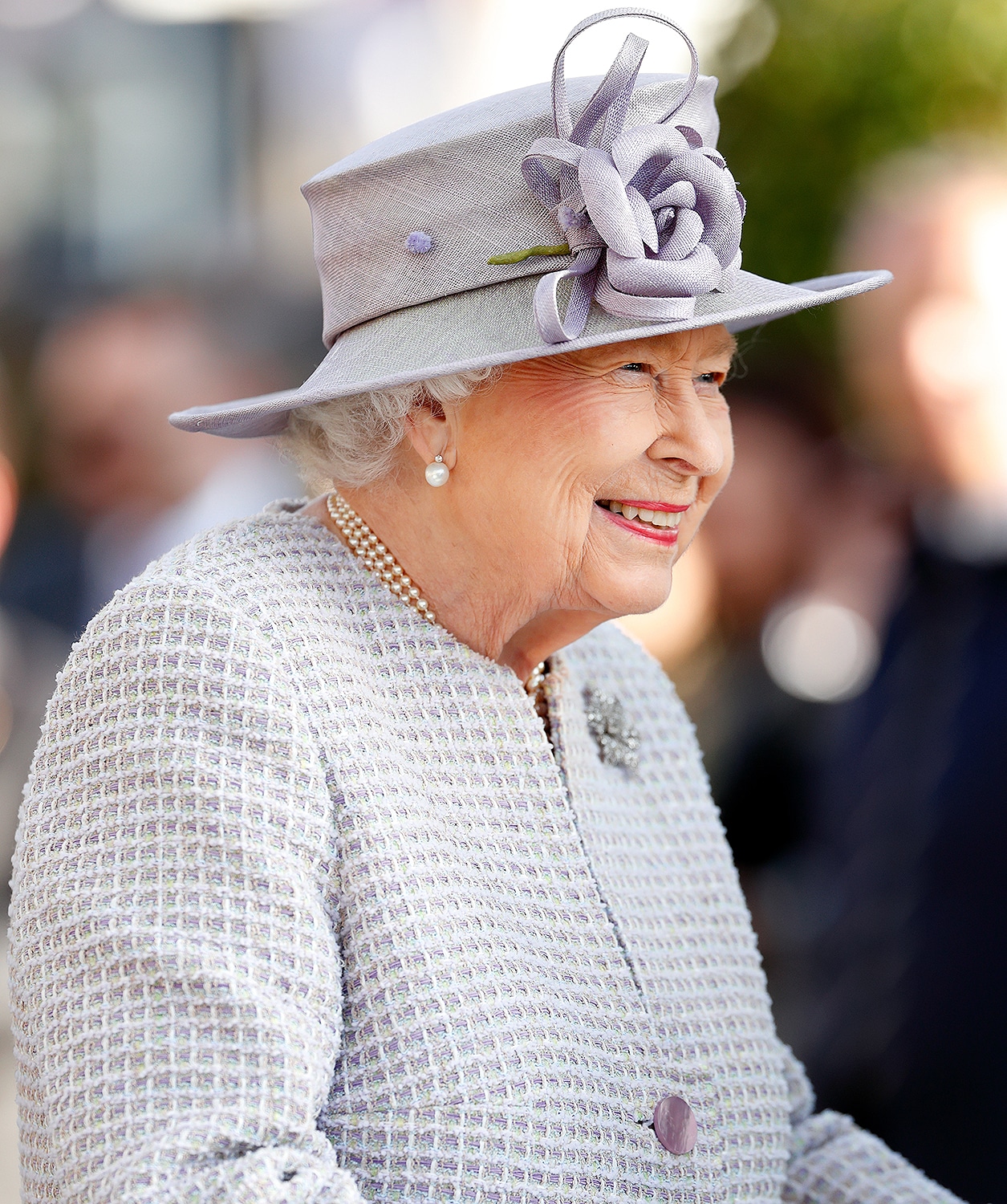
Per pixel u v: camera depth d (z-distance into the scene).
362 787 3.44
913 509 6.62
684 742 4.46
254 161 12.88
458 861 3.58
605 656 4.46
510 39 12.84
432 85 12.98
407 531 3.78
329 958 3.28
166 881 3.21
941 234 6.61
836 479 8.98
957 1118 5.87
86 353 9.40
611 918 3.84
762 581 8.81
